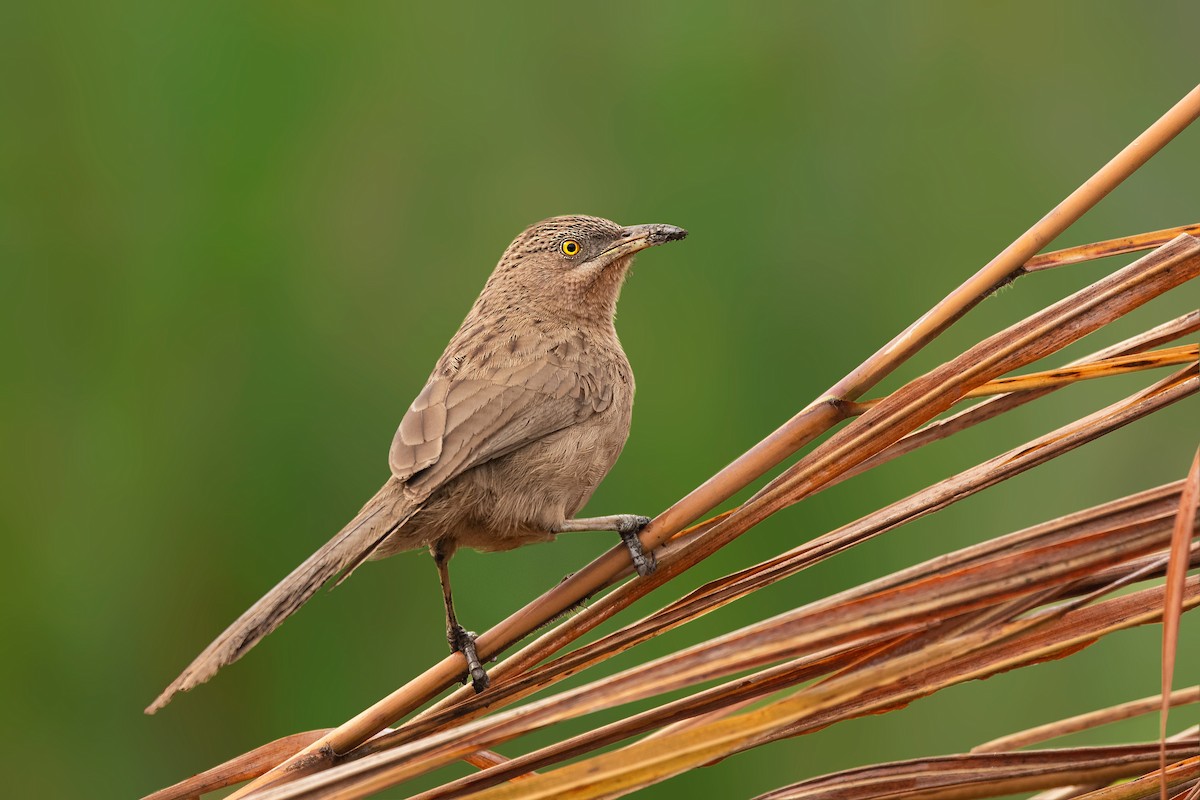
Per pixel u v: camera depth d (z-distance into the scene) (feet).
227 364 40.88
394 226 43.11
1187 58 47.65
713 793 39.04
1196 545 15.24
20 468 40.11
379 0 43.47
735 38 44.93
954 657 15.35
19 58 41.57
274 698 39.40
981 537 41.24
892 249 43.88
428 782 40.34
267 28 42.29
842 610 15.42
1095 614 16.08
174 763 39.11
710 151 44.16
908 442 18.43
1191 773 16.56
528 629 19.88
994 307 43.96
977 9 46.47
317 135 42.86
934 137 45.32
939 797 16.93
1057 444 17.06
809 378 42.29
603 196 44.29
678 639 40.55
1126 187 46.91
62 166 41.50
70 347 40.98
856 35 45.65
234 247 41.34
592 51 45.27
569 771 15.72
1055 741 37.88
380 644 39.65
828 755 39.37
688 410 41.42
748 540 40.65
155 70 41.78
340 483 40.75
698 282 42.93
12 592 39.40
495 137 44.29
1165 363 17.34
